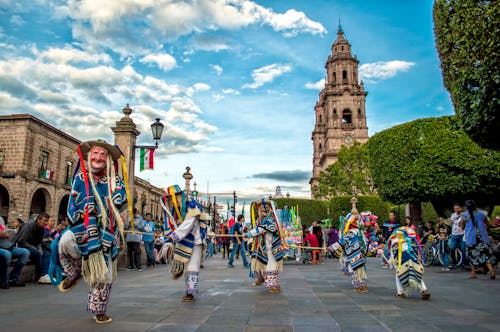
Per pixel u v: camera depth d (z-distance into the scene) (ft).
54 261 13.67
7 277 23.35
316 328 13.07
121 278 29.63
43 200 115.75
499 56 20.25
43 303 17.74
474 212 30.71
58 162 113.39
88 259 13.12
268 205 23.09
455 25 23.53
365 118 200.85
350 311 16.17
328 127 201.36
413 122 59.82
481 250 30.14
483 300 19.31
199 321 14.07
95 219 13.51
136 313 15.48
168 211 19.10
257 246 23.52
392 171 61.05
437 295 21.03
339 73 209.15
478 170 52.60
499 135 23.44
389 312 15.99
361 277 22.68
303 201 106.93
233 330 12.74
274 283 22.03
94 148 14.25
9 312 15.57
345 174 135.03
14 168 99.19
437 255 41.83
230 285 25.05
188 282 18.65
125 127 40.98
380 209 97.14
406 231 20.70
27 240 26.55
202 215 19.03
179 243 18.80
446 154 54.90
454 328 13.15
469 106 23.22
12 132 100.99
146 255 46.73
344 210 99.35
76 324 13.42
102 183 14.43
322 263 50.93
